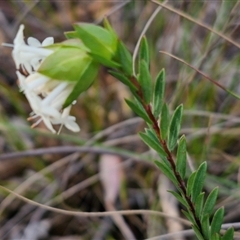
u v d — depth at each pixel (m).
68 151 0.41
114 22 0.54
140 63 0.21
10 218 0.46
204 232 0.24
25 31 0.55
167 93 0.46
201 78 0.43
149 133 0.24
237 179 0.41
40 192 0.46
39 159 0.49
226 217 0.37
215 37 0.42
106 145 0.44
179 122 0.23
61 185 0.45
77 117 0.51
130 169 0.46
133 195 0.44
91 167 0.47
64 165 0.48
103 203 0.45
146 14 0.51
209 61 0.43
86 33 0.20
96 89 0.51
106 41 0.21
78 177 0.47
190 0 0.46
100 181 0.45
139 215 0.43
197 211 0.24
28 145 0.49
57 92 0.22
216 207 0.38
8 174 0.48
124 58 0.21
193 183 0.24
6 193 0.46
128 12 0.54
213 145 0.43
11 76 0.54
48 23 0.56
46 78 0.22
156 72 0.47
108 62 0.21
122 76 0.21
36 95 0.22
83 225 0.44
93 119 0.51
